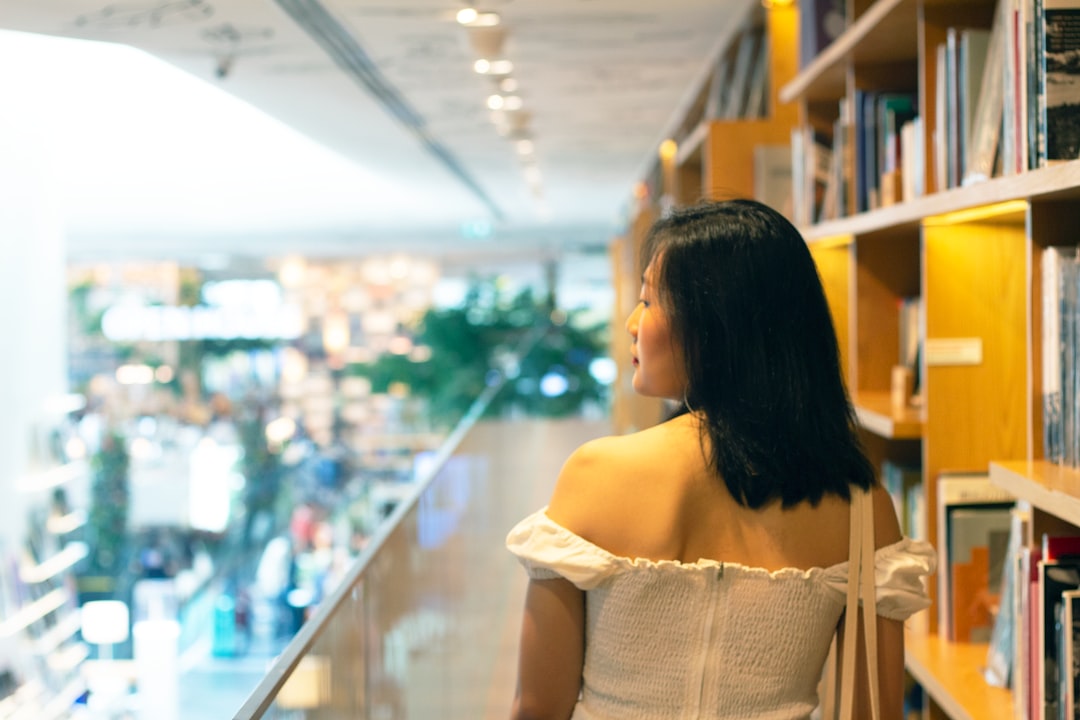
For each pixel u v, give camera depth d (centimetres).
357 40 552
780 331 133
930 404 242
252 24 505
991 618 240
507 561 611
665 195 764
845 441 135
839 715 135
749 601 128
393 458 1725
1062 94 167
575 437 1179
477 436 488
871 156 284
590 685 132
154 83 1258
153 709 1466
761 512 130
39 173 1184
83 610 1602
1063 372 176
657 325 137
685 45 577
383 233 2278
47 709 1058
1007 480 176
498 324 1953
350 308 2309
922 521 260
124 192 1884
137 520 1798
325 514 1788
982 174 199
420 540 294
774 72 447
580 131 911
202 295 2312
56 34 520
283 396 2228
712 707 127
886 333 296
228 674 1528
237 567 1641
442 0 475
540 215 1962
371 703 211
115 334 2291
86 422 1805
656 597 127
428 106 773
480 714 405
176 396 2228
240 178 1798
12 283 1121
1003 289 240
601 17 511
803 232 340
